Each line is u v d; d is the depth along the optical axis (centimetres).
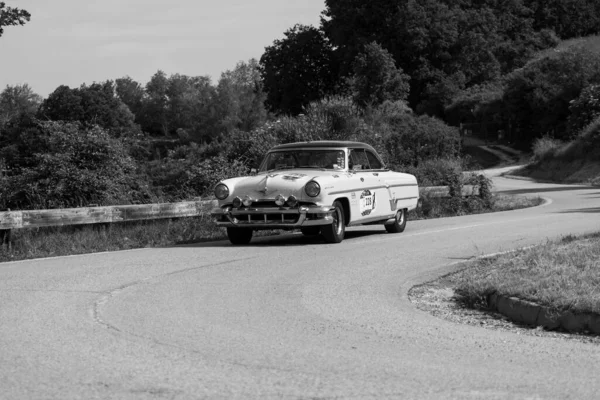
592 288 832
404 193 1691
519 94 6988
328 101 2905
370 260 1224
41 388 544
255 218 1418
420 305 895
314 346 673
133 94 16712
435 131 3775
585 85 6456
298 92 9300
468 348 671
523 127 7100
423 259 1231
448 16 8944
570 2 11169
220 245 1476
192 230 1659
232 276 1070
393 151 3122
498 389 542
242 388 543
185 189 2152
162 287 980
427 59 8925
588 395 529
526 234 1559
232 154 2522
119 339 695
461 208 2403
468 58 9044
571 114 6147
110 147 1941
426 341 697
